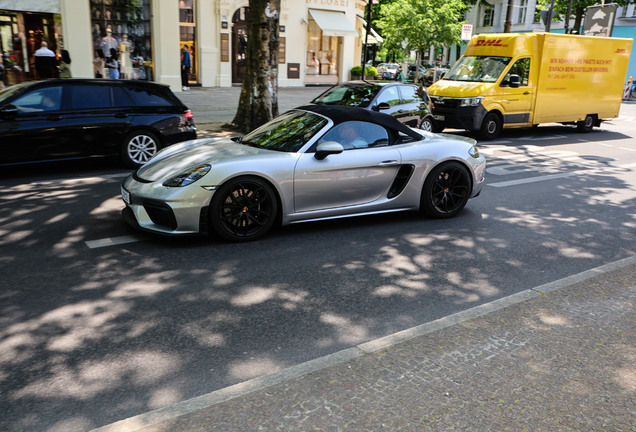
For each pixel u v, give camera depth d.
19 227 5.52
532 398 2.70
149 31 19.55
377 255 5.00
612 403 2.67
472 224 6.17
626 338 3.37
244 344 3.30
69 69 16.39
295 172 5.23
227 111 16.09
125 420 2.47
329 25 26.67
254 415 2.52
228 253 4.89
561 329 3.47
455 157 6.18
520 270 4.75
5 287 4.05
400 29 29.30
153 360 3.09
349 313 3.78
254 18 12.16
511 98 13.52
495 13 46.47
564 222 6.40
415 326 3.61
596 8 24.67
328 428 2.43
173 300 3.90
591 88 15.17
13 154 7.66
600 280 4.37
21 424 2.51
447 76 14.37
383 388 2.76
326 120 5.65
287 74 26.70
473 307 3.87
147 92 8.77
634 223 6.46
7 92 7.96
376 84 11.24
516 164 10.29
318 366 2.97
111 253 4.82
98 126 8.19
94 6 18.23
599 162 10.81
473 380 2.85
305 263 4.73
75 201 6.57
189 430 2.40
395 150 5.85
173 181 4.92
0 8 16.58
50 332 3.39
